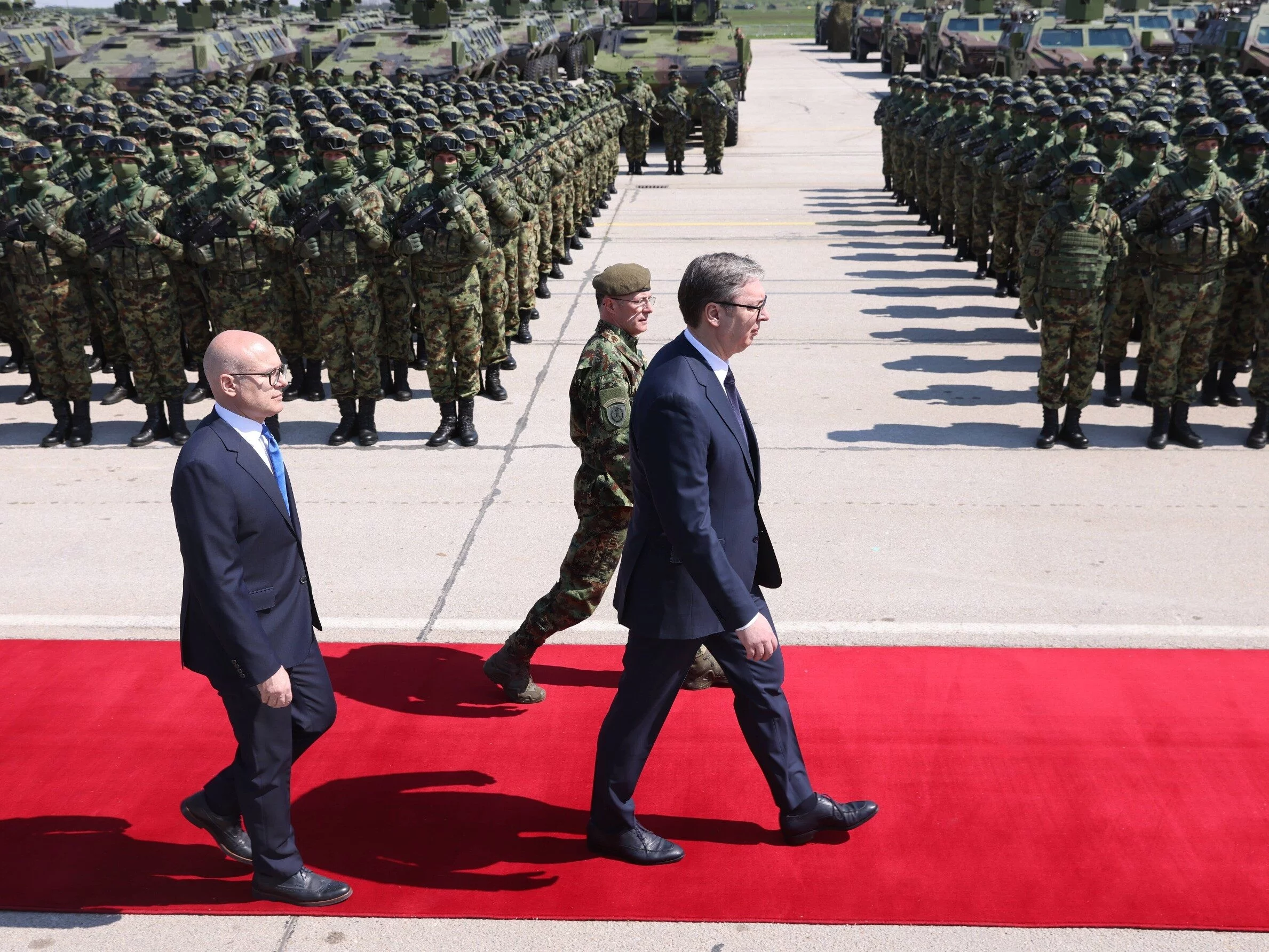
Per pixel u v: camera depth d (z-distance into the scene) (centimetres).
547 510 648
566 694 455
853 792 384
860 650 483
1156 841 357
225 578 296
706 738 423
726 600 305
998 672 462
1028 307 723
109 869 352
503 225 789
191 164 753
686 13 2275
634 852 350
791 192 1828
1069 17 2380
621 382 388
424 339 752
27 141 766
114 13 2964
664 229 1541
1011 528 614
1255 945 313
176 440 782
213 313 765
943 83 1510
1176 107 1145
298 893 332
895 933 320
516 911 331
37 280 737
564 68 3503
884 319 1089
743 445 323
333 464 731
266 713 316
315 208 716
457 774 401
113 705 446
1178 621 506
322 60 2664
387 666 477
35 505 669
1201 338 714
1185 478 687
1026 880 340
